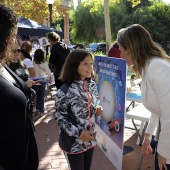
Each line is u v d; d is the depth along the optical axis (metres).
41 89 5.66
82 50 2.29
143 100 1.90
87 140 2.16
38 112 5.82
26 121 1.27
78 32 25.45
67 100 2.18
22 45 5.34
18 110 1.17
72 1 25.66
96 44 23.23
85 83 2.29
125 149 3.90
